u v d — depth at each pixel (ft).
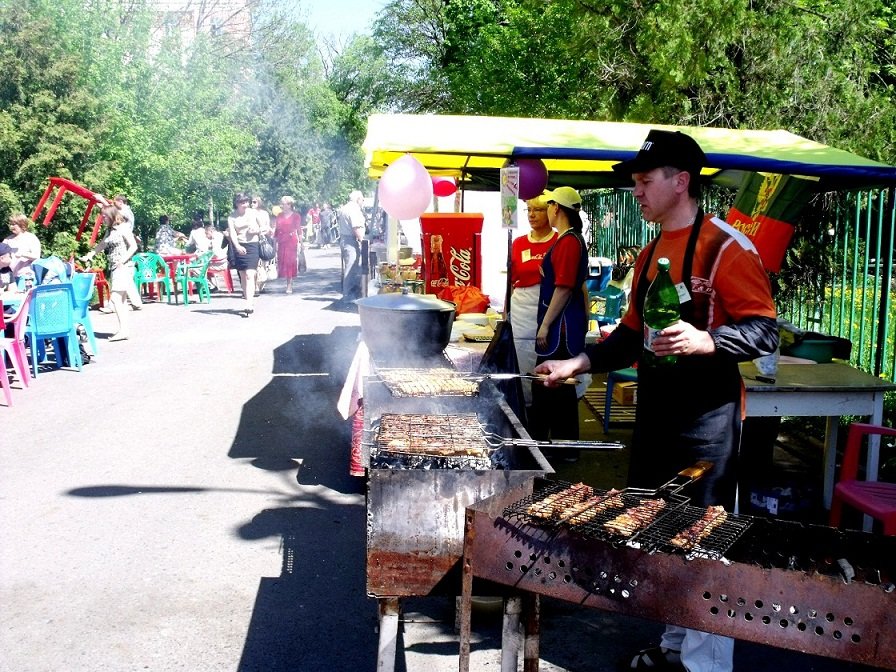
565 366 11.09
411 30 98.84
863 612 7.14
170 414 25.14
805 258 22.52
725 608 7.57
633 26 33.65
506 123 19.45
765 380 15.83
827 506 17.13
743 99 31.76
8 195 55.52
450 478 9.57
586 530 7.93
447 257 25.91
